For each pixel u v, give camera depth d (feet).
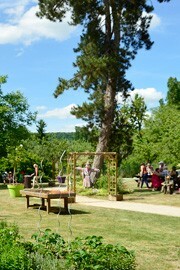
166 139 143.13
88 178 85.97
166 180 84.12
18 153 85.05
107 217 51.31
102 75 88.22
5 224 30.32
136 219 49.78
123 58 87.92
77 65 88.43
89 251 25.36
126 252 24.94
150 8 94.32
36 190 60.39
